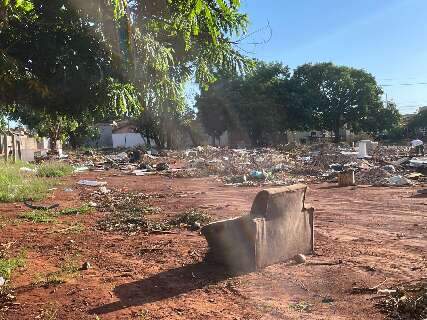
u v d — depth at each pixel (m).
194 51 6.67
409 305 5.18
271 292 6.00
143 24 5.56
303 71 64.56
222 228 7.06
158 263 7.46
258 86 60.16
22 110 6.41
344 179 18.72
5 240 9.18
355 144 50.22
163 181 22.45
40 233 9.91
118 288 6.24
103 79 5.52
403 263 7.15
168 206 13.87
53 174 24.27
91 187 19.64
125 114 5.98
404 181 18.36
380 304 5.41
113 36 5.45
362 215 11.68
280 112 61.25
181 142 53.50
